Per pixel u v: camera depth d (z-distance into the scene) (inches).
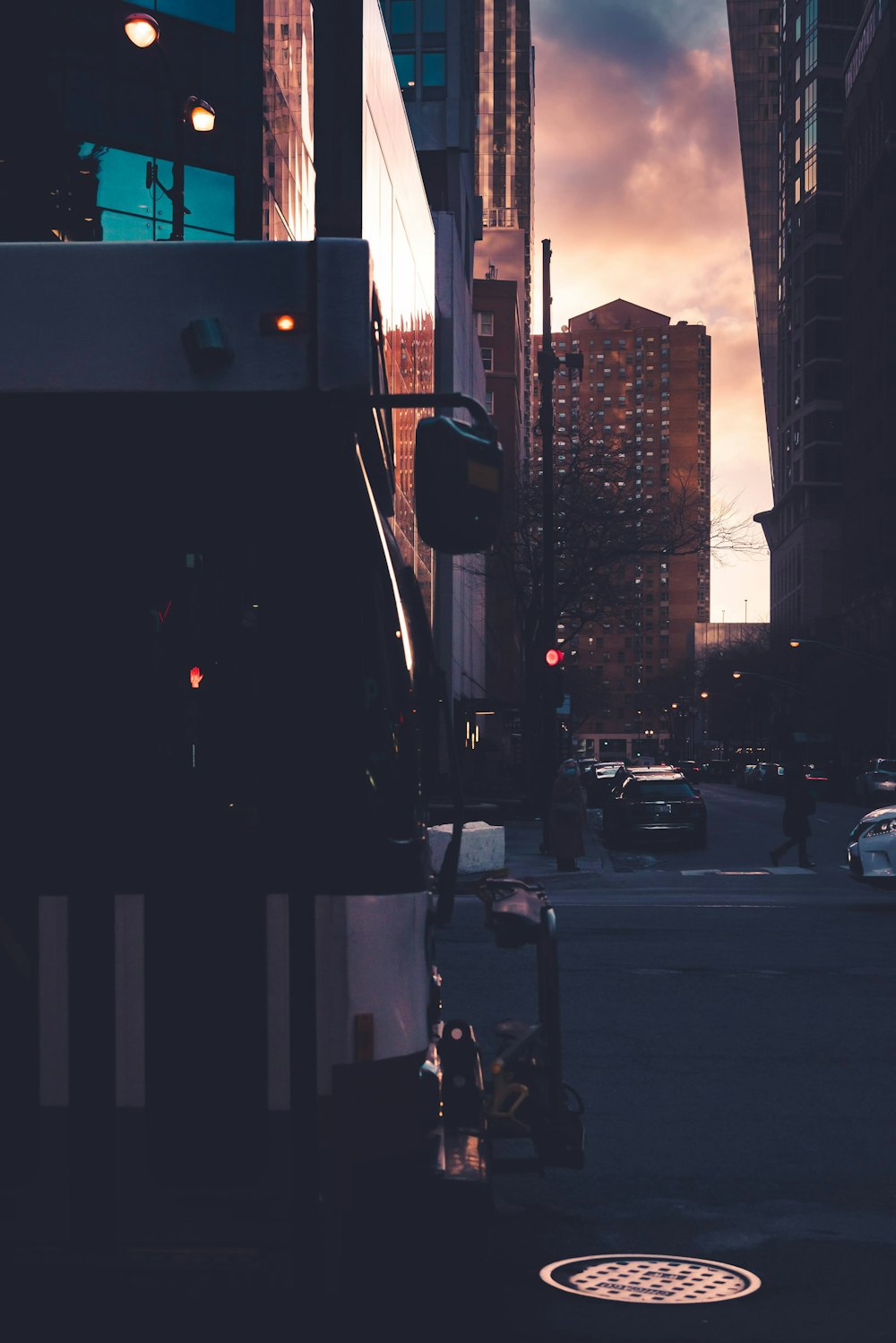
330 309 168.4
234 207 1375.5
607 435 1924.2
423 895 176.1
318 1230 163.3
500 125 7027.6
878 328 4837.6
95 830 166.2
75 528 168.2
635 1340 190.7
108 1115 165.5
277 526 167.8
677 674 7583.7
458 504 159.5
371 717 167.3
